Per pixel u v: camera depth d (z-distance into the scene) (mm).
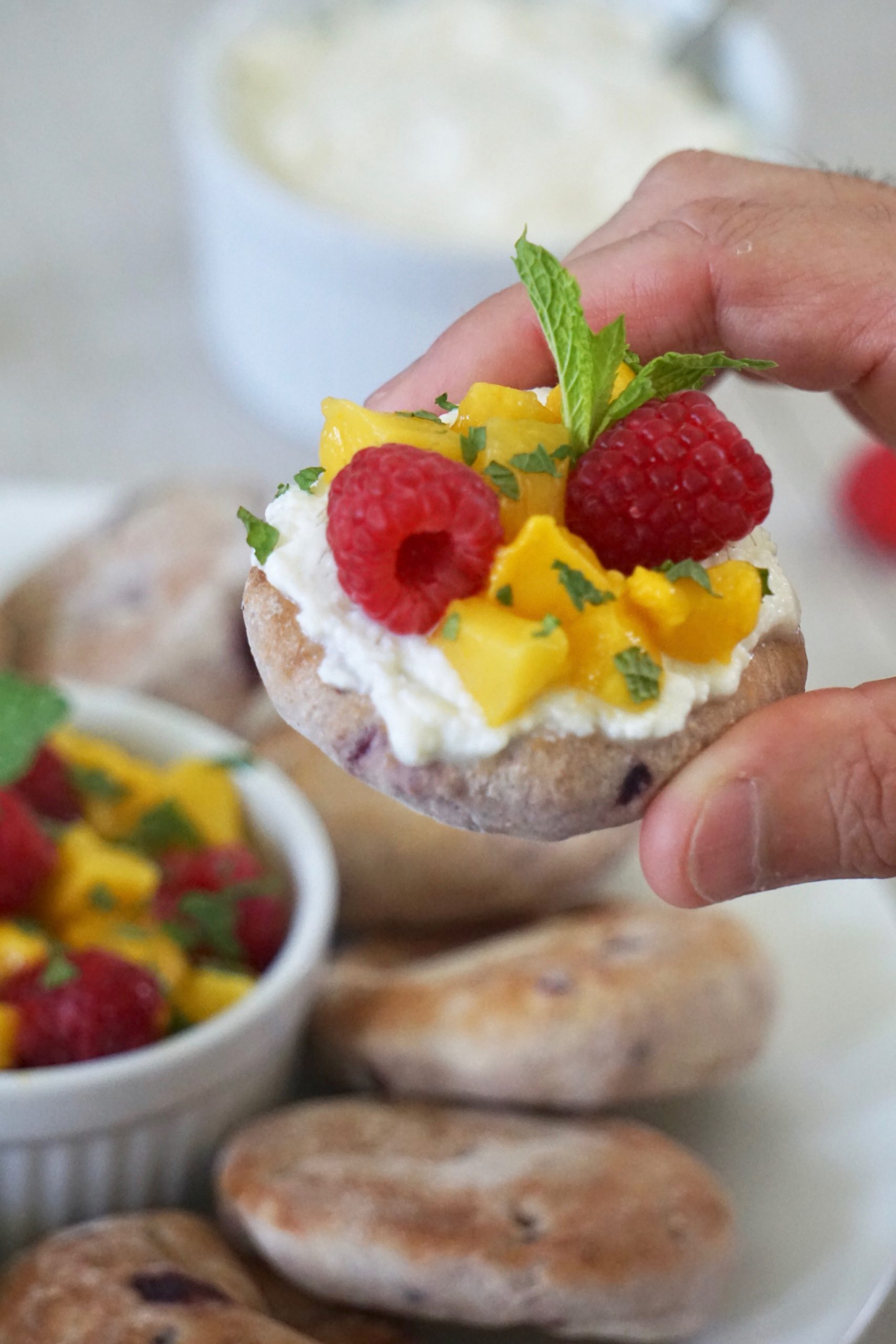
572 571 339
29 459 590
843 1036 457
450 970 446
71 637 497
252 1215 405
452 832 459
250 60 607
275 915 444
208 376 641
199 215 600
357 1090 446
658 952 438
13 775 432
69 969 419
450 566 341
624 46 636
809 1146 440
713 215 412
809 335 410
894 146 757
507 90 601
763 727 357
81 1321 393
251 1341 390
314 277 562
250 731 489
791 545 570
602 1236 399
